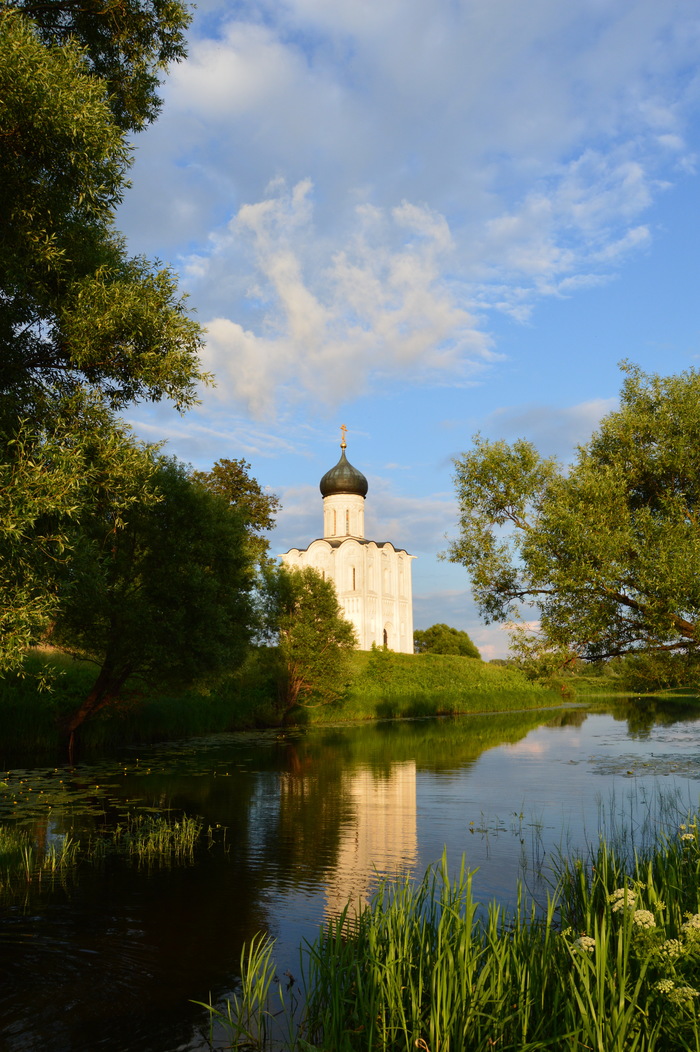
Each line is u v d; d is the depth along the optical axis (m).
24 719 24.59
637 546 12.70
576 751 28.38
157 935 8.42
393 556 89.38
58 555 9.80
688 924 5.37
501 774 21.77
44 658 29.83
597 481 13.14
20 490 8.05
